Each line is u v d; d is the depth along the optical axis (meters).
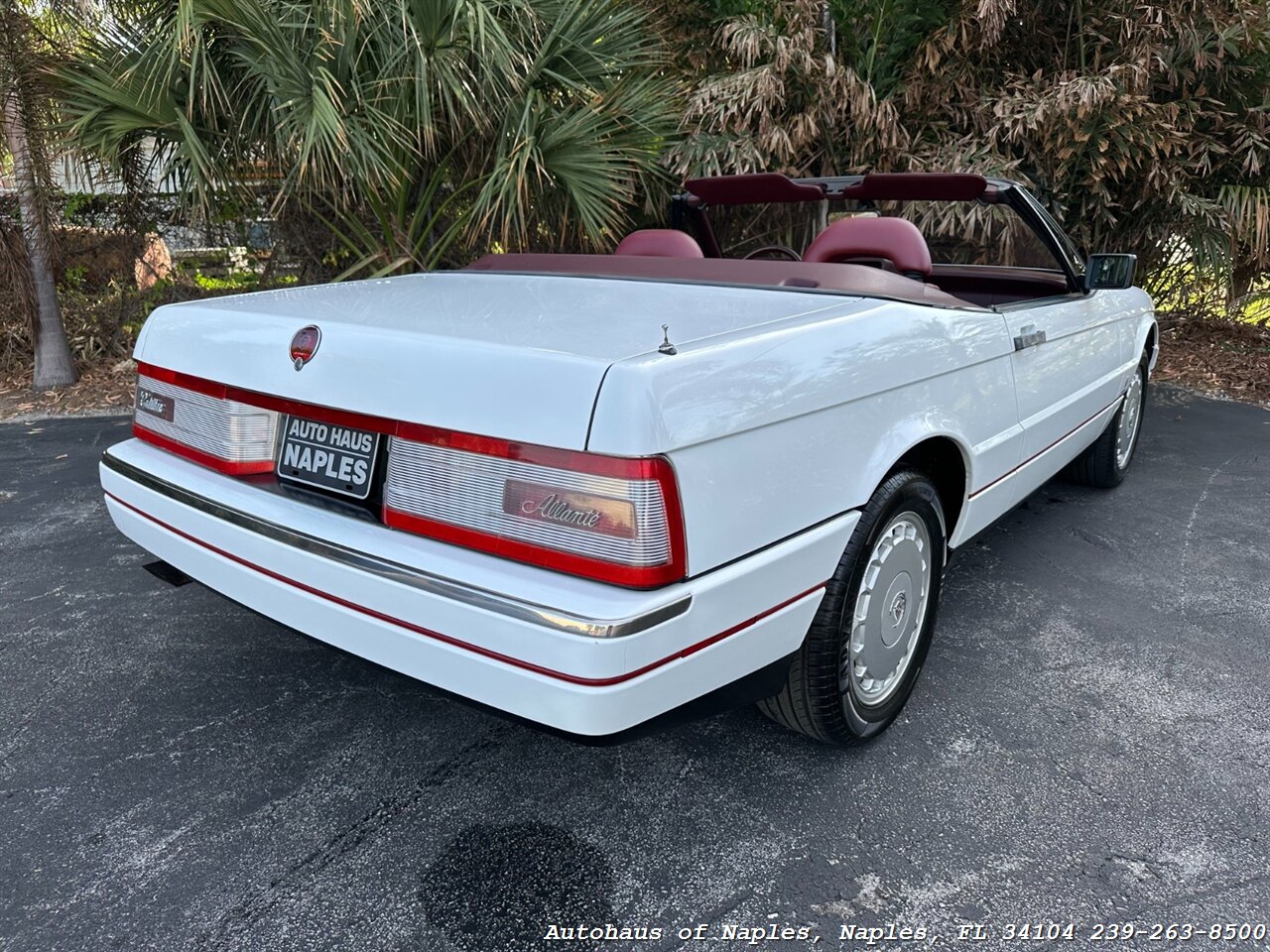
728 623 1.76
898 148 6.40
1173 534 3.88
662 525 1.59
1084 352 3.44
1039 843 2.02
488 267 3.13
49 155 6.15
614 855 1.99
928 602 2.49
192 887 1.89
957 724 2.48
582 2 5.76
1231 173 7.36
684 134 6.63
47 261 6.43
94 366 7.06
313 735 2.43
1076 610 3.16
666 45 6.87
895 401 2.17
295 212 7.00
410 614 1.74
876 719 2.35
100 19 5.56
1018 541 3.78
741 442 1.74
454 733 2.45
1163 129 6.30
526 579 1.63
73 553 3.63
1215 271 7.37
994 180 3.02
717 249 3.76
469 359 1.72
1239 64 6.92
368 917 1.82
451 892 1.88
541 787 2.22
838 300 2.24
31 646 2.89
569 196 5.91
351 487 1.95
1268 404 6.39
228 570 2.10
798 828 2.07
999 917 1.82
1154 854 1.99
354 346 1.88
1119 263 3.39
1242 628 3.03
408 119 5.43
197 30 4.93
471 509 1.72
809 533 1.94
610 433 1.56
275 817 2.11
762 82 6.11
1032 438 3.02
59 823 2.08
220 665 2.79
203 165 5.32
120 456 2.46
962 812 2.12
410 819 2.10
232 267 7.43
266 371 2.05
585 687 1.57
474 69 5.49
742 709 2.57
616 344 1.74
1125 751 2.35
